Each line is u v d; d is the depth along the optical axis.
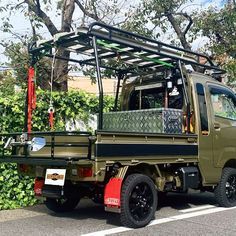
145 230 6.54
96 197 7.38
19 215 7.79
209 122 8.35
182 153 7.65
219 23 15.11
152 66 8.74
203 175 8.13
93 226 6.82
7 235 6.31
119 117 8.34
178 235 6.25
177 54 8.27
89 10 13.36
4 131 8.45
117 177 6.55
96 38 6.77
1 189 8.38
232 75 14.30
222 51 14.88
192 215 7.69
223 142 8.59
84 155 6.40
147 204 6.89
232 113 9.05
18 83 11.76
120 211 6.50
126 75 9.56
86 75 12.20
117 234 6.30
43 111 9.02
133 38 7.64
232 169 8.70
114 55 7.86
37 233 6.40
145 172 7.20
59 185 6.68
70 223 7.06
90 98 9.75
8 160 7.23
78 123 9.61
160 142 7.23
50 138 6.77
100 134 6.27
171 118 7.77
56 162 6.39
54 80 11.54
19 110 8.58
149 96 9.10
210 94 8.59
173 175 7.82
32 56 7.66
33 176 7.39
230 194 8.61
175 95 8.55
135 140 6.80
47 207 7.91
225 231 6.48
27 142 7.09
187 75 8.30
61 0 12.68
